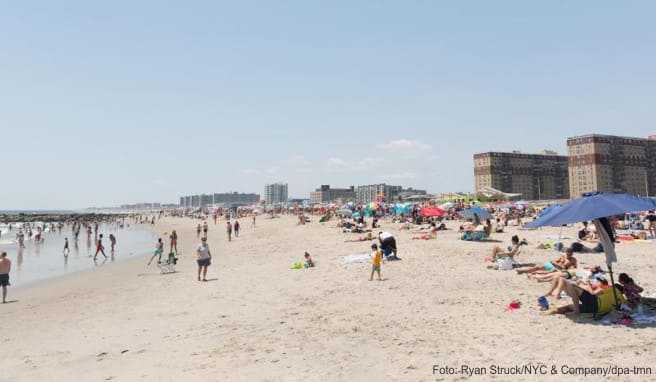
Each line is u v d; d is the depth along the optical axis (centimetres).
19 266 3372
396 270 1872
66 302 1795
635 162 14612
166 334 1117
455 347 872
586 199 989
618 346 818
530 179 16462
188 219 15200
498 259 1856
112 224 14200
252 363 848
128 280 2336
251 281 1912
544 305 1098
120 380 809
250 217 11694
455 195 6272
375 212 6106
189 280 2105
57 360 966
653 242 2486
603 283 1053
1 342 1173
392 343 922
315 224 6238
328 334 1012
